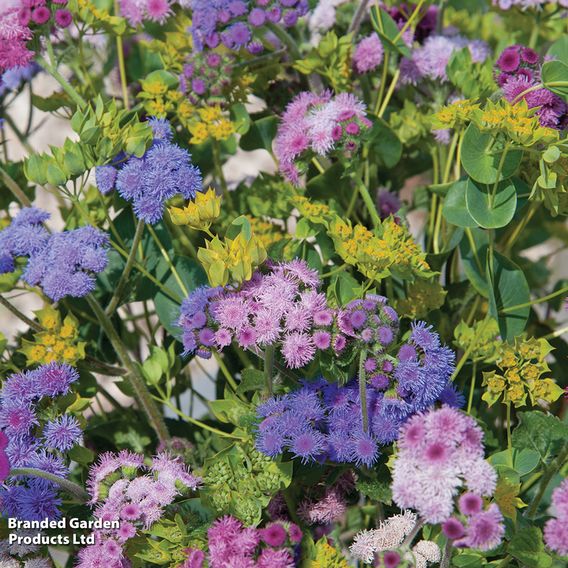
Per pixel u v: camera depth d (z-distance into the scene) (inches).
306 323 36.6
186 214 37.5
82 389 41.5
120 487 37.4
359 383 37.1
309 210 40.2
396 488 34.2
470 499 33.9
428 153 44.7
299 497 39.2
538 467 39.4
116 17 42.5
